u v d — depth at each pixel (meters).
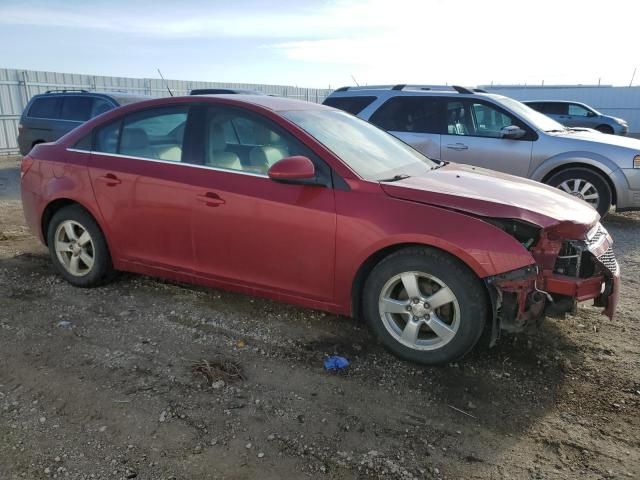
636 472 2.52
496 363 3.47
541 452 2.66
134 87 21.56
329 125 4.12
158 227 4.10
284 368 3.38
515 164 7.62
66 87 18.94
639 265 5.79
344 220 3.40
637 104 31.20
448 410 2.98
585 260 3.33
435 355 3.32
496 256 3.07
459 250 3.11
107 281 4.64
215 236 3.86
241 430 2.77
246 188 3.71
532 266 3.08
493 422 2.89
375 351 3.61
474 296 3.16
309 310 4.21
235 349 3.61
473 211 3.23
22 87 17.52
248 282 3.85
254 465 2.52
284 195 3.58
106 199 4.29
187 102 4.12
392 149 4.35
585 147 7.26
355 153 3.81
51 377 3.23
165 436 2.71
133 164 4.21
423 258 3.24
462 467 2.54
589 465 2.57
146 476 2.43
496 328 3.24
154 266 4.23
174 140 4.11
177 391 3.10
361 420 2.88
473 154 7.80
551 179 7.57
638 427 2.86
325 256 3.50
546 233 3.17
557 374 3.36
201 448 2.63
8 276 4.89
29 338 3.72
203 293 4.52
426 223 3.21
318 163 3.57
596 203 7.39
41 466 2.49
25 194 4.80
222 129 3.95
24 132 11.71
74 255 4.59
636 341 3.82
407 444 2.70
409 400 3.07
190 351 3.57
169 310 4.20
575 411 2.99
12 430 2.74
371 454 2.62
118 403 2.98
